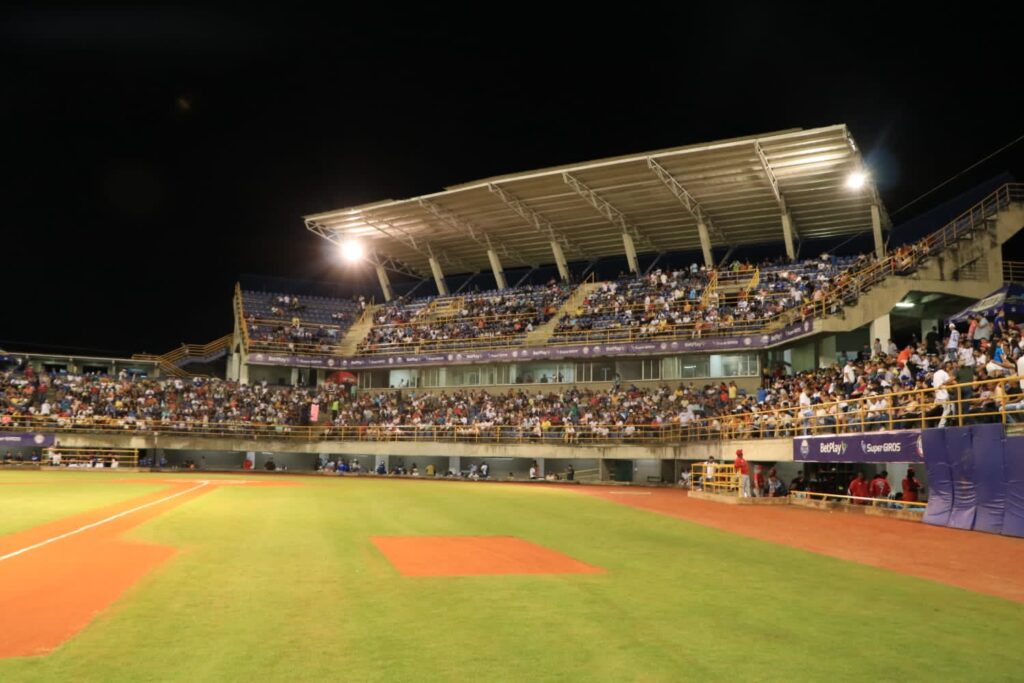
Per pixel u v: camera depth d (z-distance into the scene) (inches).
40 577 407.8
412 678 247.4
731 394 1672.0
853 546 592.4
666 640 298.4
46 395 2000.5
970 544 600.4
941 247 1454.2
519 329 2103.8
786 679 253.1
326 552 507.8
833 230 2039.9
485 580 420.2
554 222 2116.1
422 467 1966.0
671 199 1905.8
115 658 264.2
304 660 264.8
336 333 2377.0
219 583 396.5
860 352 1553.9
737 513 860.6
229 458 2048.5
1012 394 746.2
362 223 2167.8
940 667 269.6
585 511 866.1
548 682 245.3
